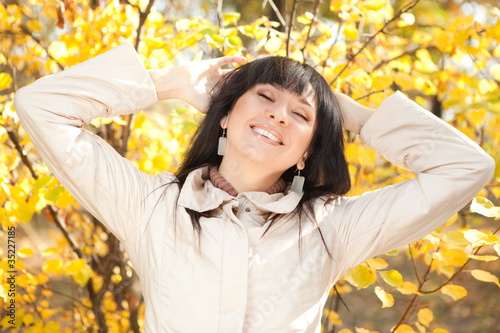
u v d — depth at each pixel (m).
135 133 3.08
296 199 1.82
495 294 5.63
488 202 2.11
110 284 3.17
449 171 1.78
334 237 1.82
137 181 1.81
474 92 2.91
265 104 1.80
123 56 1.84
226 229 1.72
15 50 2.84
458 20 2.56
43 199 2.51
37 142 1.75
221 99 1.94
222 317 1.66
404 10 2.54
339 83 2.64
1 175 2.43
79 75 1.78
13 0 2.79
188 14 3.74
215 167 1.93
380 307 5.67
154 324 1.70
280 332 1.67
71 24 2.64
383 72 2.88
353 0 2.53
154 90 1.88
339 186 1.99
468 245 2.23
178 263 1.71
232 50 2.69
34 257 4.72
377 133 1.92
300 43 2.97
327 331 3.19
